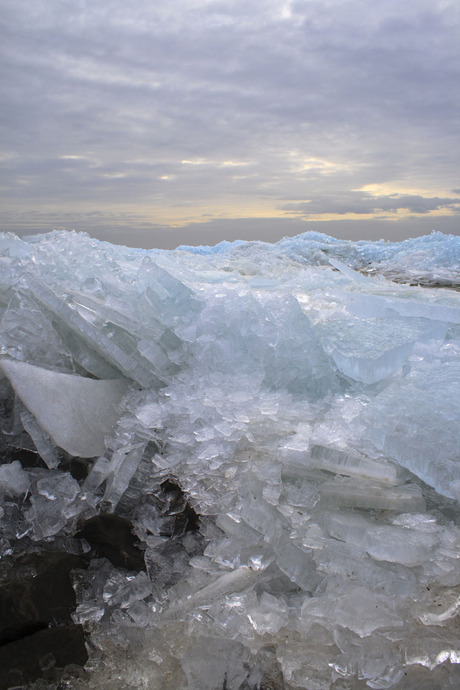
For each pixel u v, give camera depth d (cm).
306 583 162
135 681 148
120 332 227
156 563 176
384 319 262
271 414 201
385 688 139
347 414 202
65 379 210
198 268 405
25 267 254
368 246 598
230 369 222
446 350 238
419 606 155
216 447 193
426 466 173
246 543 175
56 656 150
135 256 360
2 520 187
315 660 146
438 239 588
